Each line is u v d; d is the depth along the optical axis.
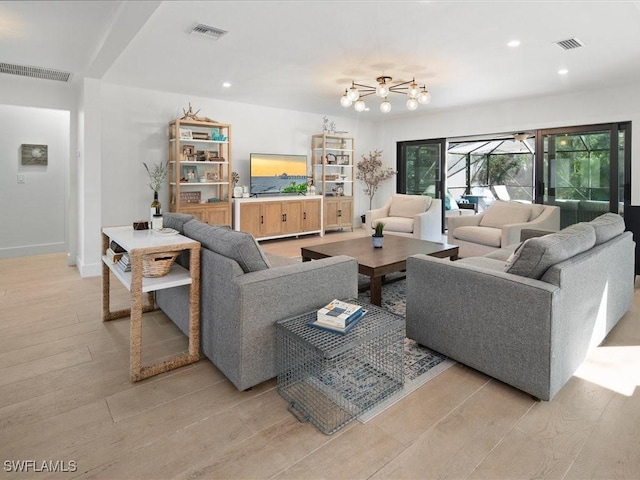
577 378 2.20
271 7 2.95
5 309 3.33
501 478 1.48
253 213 6.55
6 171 5.34
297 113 7.42
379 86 4.46
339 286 2.38
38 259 5.34
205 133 6.02
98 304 3.46
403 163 8.30
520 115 6.32
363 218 8.78
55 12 2.91
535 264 2.03
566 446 1.65
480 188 10.05
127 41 3.22
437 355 2.48
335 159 8.00
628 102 5.26
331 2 2.87
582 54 4.00
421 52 3.92
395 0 2.83
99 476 1.50
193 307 2.34
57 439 1.70
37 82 4.64
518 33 3.44
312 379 2.18
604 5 2.91
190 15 3.10
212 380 2.21
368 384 2.14
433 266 2.38
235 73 4.75
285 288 2.12
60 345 2.63
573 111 5.74
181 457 1.60
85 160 4.40
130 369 2.24
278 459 1.59
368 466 1.55
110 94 5.33
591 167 5.70
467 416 1.87
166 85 5.37
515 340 2.02
